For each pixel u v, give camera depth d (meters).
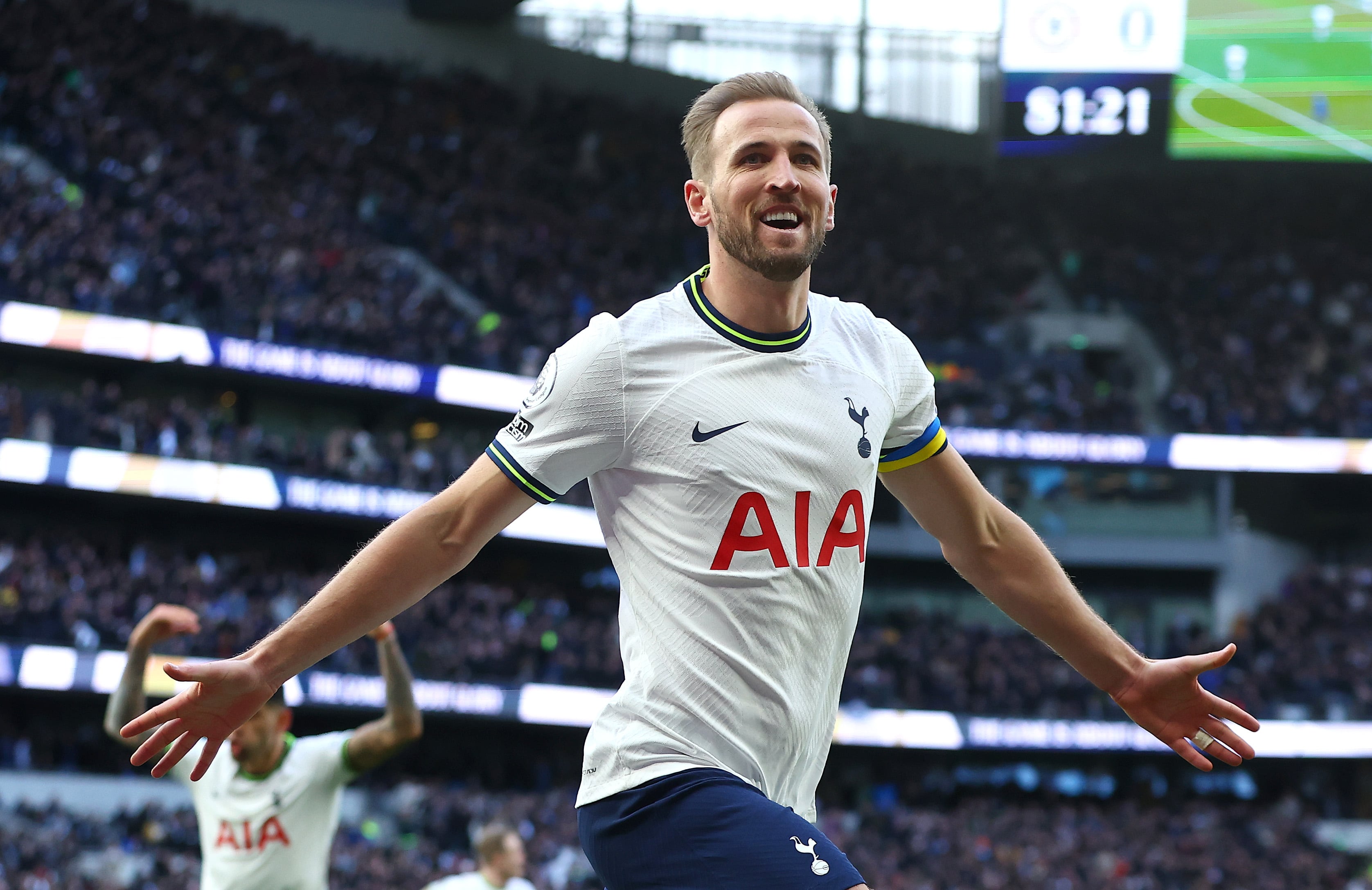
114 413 29.23
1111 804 34.25
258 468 30.09
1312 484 38.94
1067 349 40.22
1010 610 3.06
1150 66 38.66
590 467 2.65
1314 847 31.53
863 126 44.94
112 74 35.12
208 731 2.50
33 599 25.86
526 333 36.09
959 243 42.88
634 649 2.65
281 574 31.41
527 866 25.48
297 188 36.38
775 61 45.16
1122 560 37.31
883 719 32.44
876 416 2.76
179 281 31.34
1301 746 33.38
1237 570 38.28
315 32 41.28
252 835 5.69
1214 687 34.47
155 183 33.44
